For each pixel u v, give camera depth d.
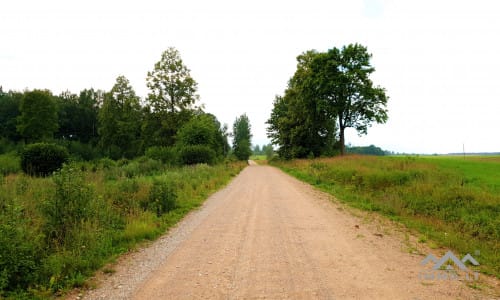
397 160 25.00
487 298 4.36
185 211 10.62
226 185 19.28
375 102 40.06
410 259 6.02
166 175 18.83
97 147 62.44
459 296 4.40
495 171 20.12
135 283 4.86
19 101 65.31
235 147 94.88
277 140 56.81
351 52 39.44
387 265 5.65
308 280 4.91
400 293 4.46
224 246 6.76
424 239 7.35
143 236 7.38
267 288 4.61
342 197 13.85
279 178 25.20
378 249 6.63
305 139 47.16
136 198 10.41
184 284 4.78
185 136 34.59
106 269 5.43
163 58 42.25
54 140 57.50
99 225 7.30
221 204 12.17
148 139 44.69
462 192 11.44
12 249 4.67
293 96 48.84
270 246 6.76
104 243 6.49
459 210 9.94
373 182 15.16
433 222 9.00
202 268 5.46
